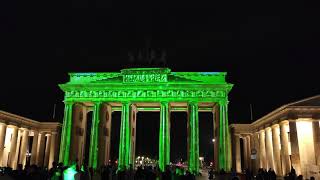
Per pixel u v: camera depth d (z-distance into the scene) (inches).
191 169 3437.5
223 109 3548.2
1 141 3602.4
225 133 3489.2
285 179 2123.5
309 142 3002.0
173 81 3641.7
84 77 3782.0
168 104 3612.2
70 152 3599.9
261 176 2127.2
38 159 4335.6
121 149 3531.0
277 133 3501.5
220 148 3459.6
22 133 4202.8
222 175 1630.2
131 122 3737.7
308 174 2856.8
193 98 3592.5
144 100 3631.9
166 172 1473.9
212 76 3666.3
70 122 3644.2
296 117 2997.0
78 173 1172.5
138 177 1662.2
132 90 3663.9
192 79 3654.0
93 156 3531.0
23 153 4158.5
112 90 3683.6
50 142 4443.9
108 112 4018.2
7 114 3690.9
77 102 3767.2
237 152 4343.0
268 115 3577.8
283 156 3161.9
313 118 2989.7
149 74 3666.3
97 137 3577.8
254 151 2667.3
